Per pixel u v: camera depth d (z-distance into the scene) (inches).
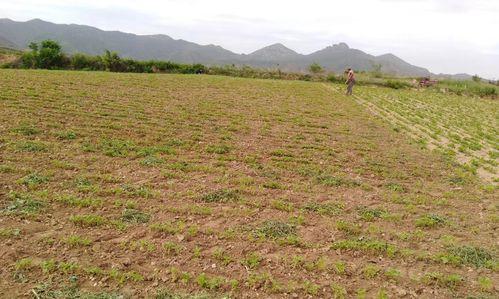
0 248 222.5
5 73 836.6
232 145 462.3
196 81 1033.5
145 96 708.7
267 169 393.1
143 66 1429.6
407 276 229.9
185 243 246.1
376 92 1202.6
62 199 282.4
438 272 235.1
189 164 383.6
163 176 347.6
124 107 593.3
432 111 892.0
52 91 653.3
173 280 210.2
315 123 627.5
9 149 367.9
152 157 389.7
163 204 296.0
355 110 796.0
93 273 209.0
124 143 421.7
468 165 468.8
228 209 297.6
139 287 203.5
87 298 189.6
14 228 242.5
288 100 844.6
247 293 205.9
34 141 396.8
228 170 380.2
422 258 248.4
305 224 285.0
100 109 561.9
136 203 291.3
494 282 229.9
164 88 836.6
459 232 290.4
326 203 322.0
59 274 206.5
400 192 362.6
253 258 233.6
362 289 215.0
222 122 568.7
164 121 536.1
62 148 388.2
